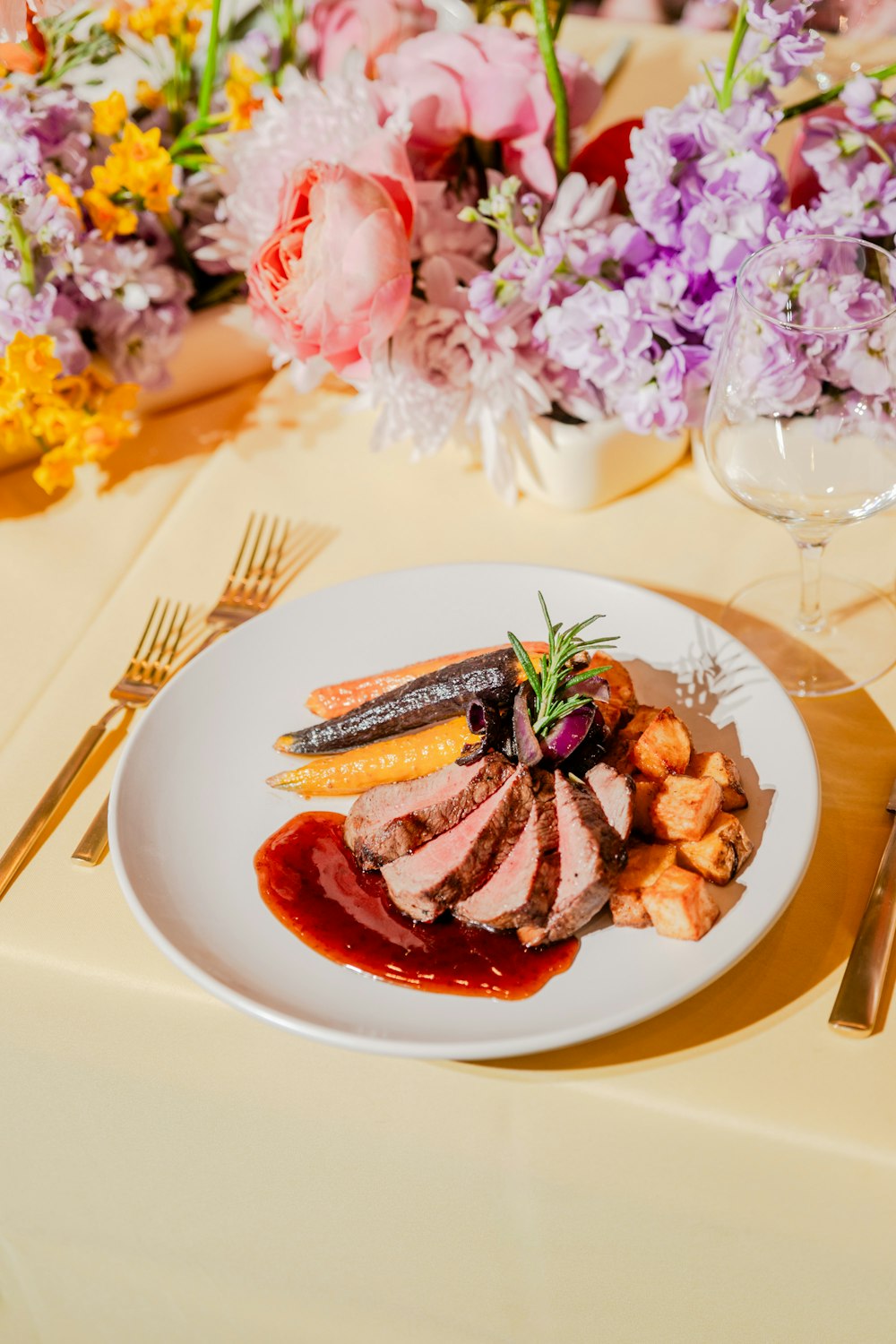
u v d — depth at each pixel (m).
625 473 0.92
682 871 0.70
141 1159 0.76
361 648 0.84
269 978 0.71
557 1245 0.71
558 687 0.75
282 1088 0.71
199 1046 0.73
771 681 0.78
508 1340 0.75
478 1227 0.72
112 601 0.91
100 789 0.81
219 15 0.94
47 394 0.92
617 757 0.76
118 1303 0.82
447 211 0.89
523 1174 0.70
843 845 0.75
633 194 0.83
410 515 0.94
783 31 0.81
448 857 0.73
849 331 0.72
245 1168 0.74
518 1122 0.69
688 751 0.74
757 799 0.75
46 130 0.94
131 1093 0.74
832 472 0.75
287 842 0.77
